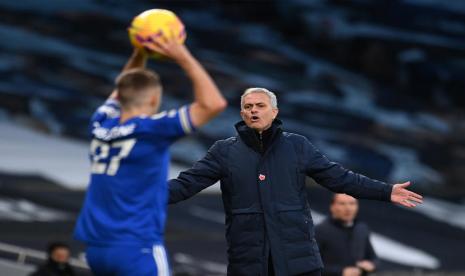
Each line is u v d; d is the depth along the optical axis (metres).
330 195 72.44
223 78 98.31
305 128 93.50
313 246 18.81
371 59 106.06
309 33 108.00
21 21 100.19
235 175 18.88
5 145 75.88
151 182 14.47
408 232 67.75
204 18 107.69
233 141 19.23
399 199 18.70
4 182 65.31
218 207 65.88
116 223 14.43
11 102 86.06
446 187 85.88
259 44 106.06
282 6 108.62
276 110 19.11
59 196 63.25
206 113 13.83
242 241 18.75
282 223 18.59
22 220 55.53
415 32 107.12
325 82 102.06
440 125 98.12
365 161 89.88
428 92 104.31
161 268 14.53
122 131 14.36
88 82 92.12
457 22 106.94
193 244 56.12
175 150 83.38
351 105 99.00
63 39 99.00
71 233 53.94
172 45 13.89
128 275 14.43
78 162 74.69
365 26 107.62
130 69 15.37
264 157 18.86
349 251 28.78
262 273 18.58
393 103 100.81
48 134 81.25
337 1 109.06
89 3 104.38
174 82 95.19
